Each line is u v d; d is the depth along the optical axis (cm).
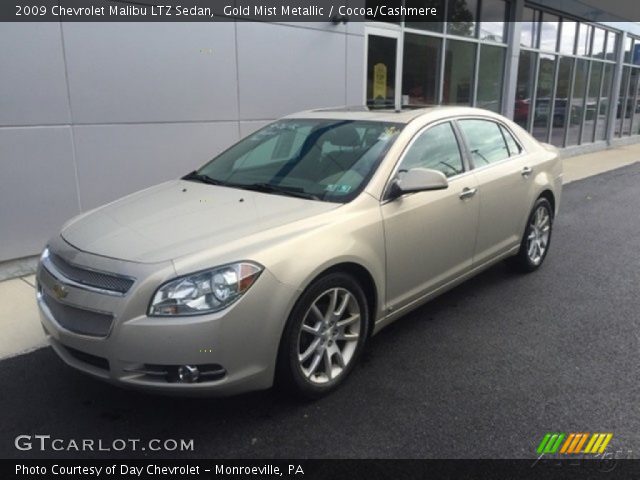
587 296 495
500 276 546
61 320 300
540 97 1430
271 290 288
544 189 532
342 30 820
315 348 321
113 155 611
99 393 338
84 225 342
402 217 366
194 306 272
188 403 326
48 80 551
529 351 391
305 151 406
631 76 1906
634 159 1530
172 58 640
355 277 345
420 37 1021
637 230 740
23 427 306
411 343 403
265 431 301
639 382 350
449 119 443
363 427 304
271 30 731
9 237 552
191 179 428
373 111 450
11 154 540
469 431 301
